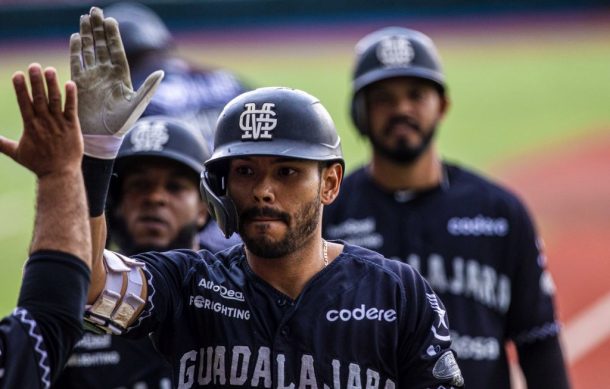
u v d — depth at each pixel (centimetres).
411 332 482
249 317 478
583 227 2178
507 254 766
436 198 783
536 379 761
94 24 444
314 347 472
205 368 477
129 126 445
